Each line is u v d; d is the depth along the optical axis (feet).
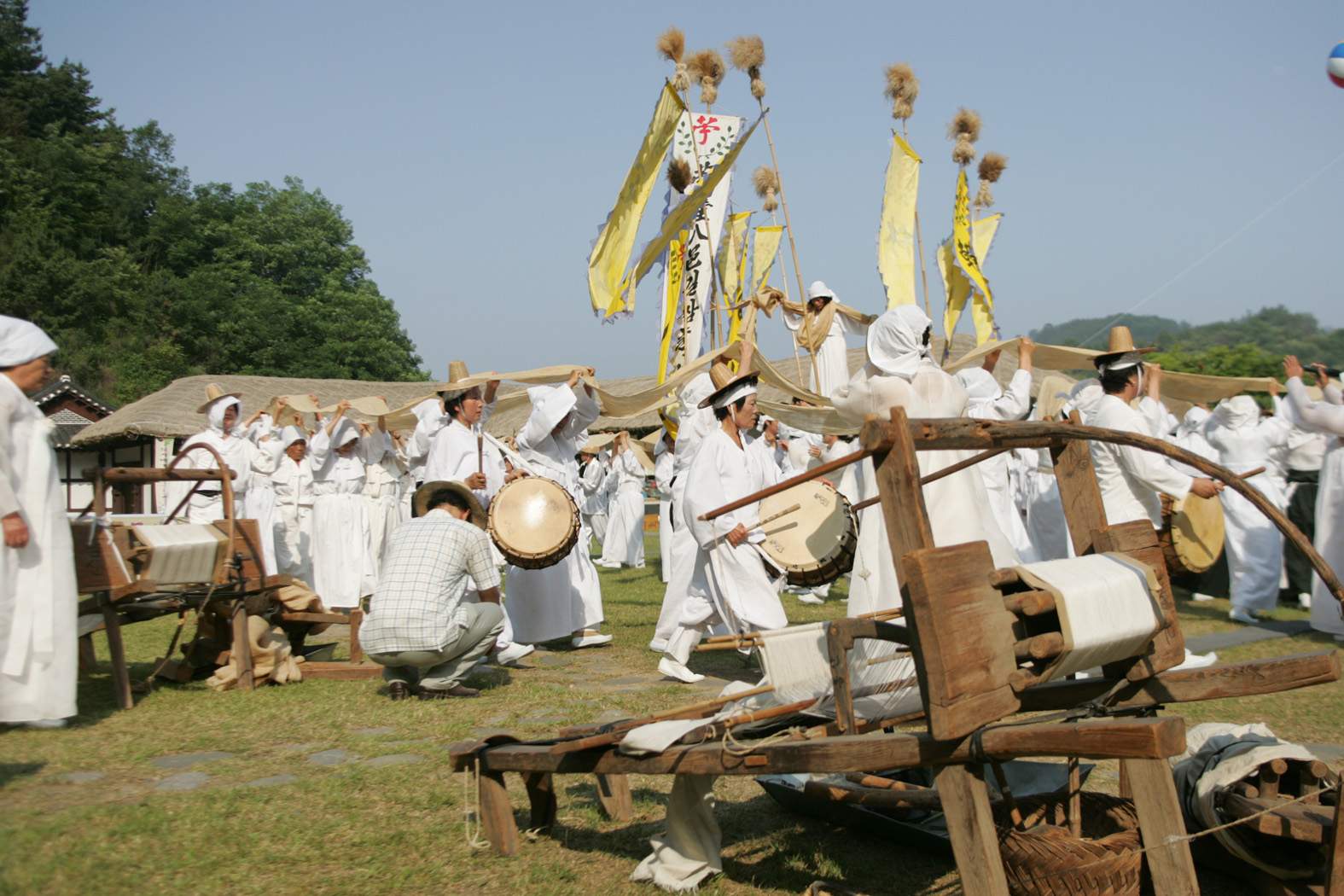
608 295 32.04
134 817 15.05
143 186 237.04
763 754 11.78
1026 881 11.46
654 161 31.71
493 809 14.28
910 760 10.66
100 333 203.51
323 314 223.71
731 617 24.12
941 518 16.49
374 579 43.60
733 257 47.24
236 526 25.36
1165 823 10.42
